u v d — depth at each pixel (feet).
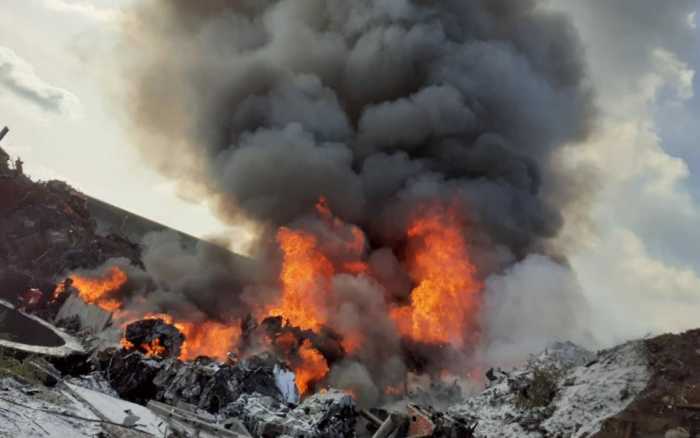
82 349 64.95
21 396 35.17
